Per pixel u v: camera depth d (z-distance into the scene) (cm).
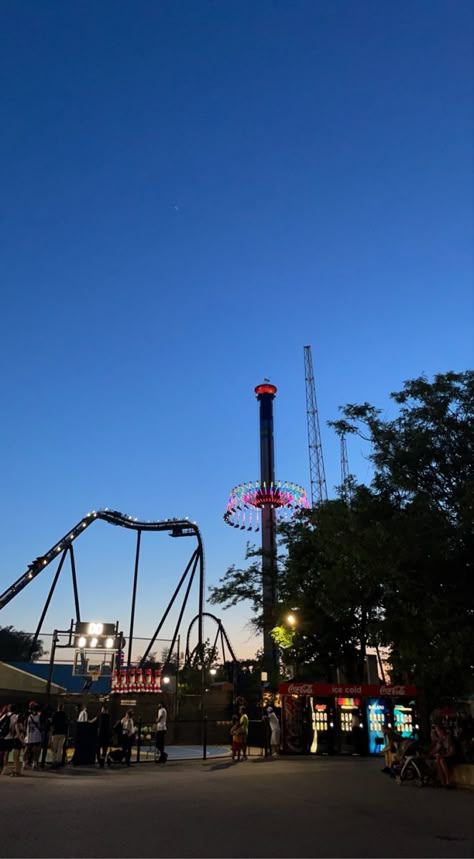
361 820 1254
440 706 2762
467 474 1936
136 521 6575
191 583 6662
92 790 1658
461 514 1817
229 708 4675
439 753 1838
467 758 1855
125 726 2533
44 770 2222
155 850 947
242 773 2175
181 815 1266
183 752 3192
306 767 2417
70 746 3084
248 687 5684
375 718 3059
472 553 1834
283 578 3919
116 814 1265
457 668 2050
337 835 1095
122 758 2541
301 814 1311
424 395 2034
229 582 4303
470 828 1184
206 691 4803
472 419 1988
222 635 6544
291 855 934
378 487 2073
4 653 8762
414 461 1981
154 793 1605
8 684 4122
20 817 1216
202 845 990
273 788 1733
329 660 3612
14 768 2125
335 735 3078
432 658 1983
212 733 3953
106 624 4031
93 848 953
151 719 3969
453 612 1891
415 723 3044
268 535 10612
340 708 3134
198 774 2138
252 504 10938
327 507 2350
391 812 1360
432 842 1049
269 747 3069
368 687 3053
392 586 2094
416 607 1972
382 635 2280
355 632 3416
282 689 3064
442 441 1973
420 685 2512
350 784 1856
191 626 6469
